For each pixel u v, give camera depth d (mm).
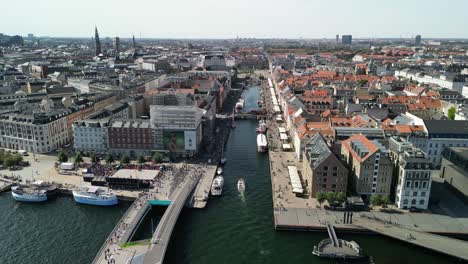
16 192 185125
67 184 196375
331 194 168000
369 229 151125
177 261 137250
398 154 172875
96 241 150625
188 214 170375
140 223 159750
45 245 148000
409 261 136125
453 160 192125
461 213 166375
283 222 157750
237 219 166125
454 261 136000
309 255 140500
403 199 168250
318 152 187625
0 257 140625
